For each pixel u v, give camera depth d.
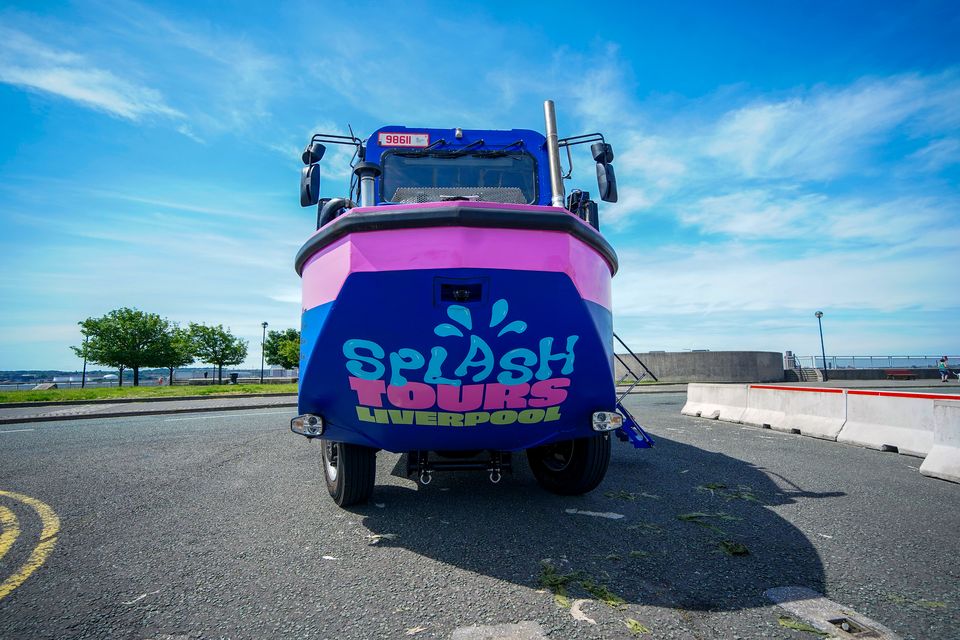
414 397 2.94
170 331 47.88
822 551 2.80
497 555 2.78
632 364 24.69
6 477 4.80
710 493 4.04
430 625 2.06
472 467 3.51
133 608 2.22
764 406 8.10
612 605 2.20
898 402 5.90
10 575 2.58
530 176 4.58
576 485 3.83
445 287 2.70
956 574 2.51
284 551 2.89
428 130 4.59
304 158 3.83
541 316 2.76
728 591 2.33
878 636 1.95
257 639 1.97
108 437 7.39
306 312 3.14
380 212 2.62
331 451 3.91
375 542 3.02
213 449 6.25
